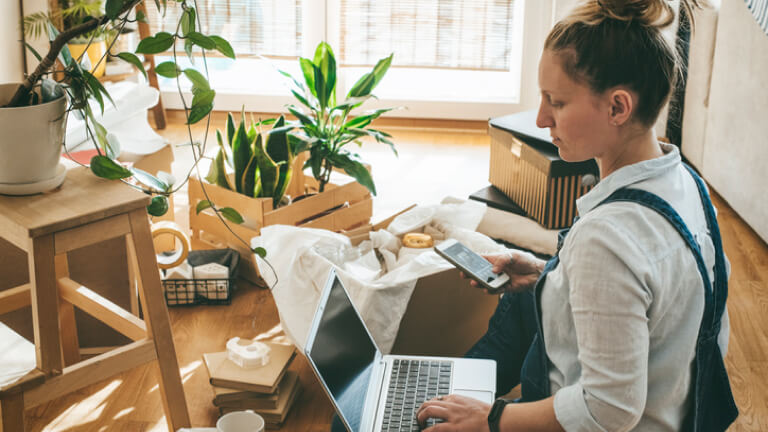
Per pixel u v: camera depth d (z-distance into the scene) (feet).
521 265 5.03
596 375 3.09
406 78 15.05
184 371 7.13
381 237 7.39
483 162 13.19
